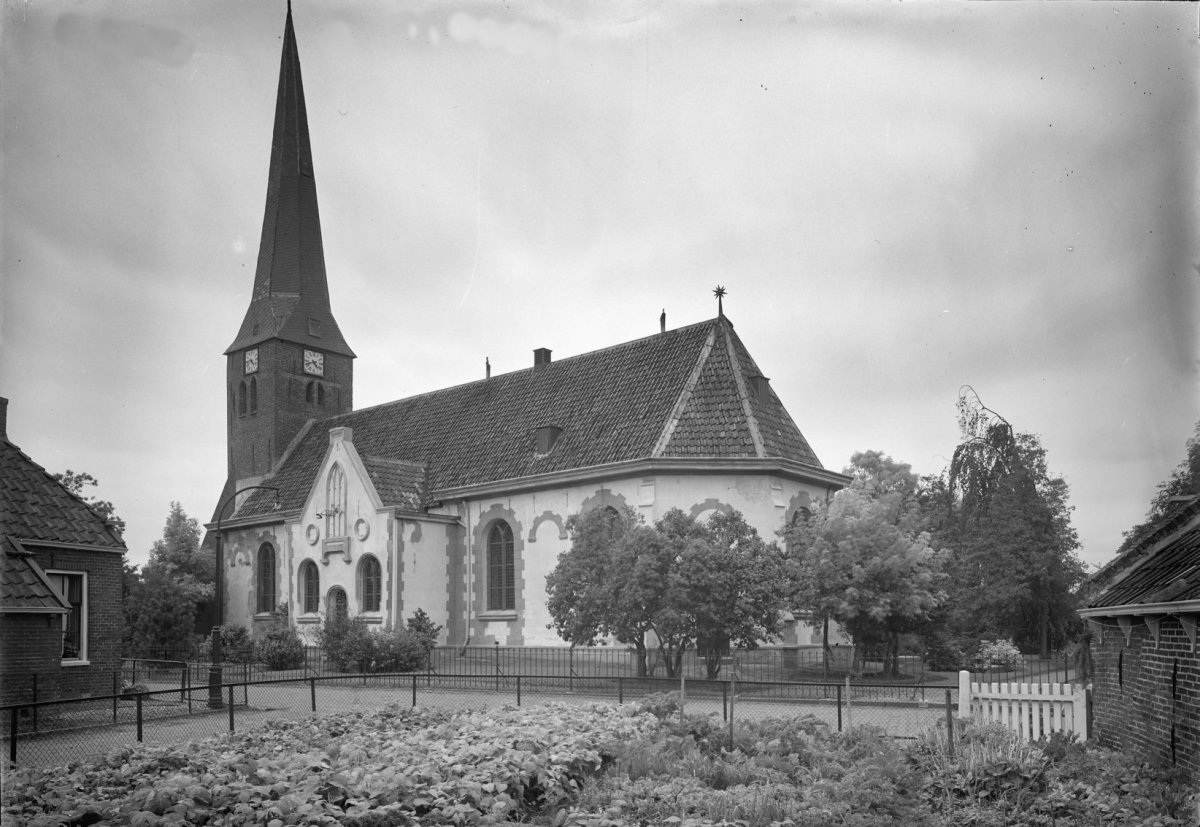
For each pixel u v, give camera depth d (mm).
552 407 40844
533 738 11625
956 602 33594
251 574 48594
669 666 28281
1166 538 14586
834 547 30625
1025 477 33406
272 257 54594
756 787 10641
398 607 38312
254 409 54000
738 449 33625
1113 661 14242
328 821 7723
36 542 22281
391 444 46969
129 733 19062
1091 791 10539
